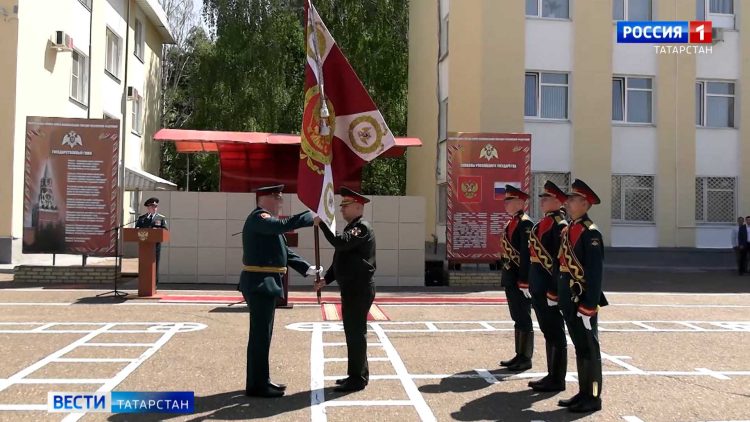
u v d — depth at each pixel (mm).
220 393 6574
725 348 8961
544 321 6875
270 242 6531
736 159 22062
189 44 37656
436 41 24688
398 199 15781
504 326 10453
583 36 21141
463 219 15969
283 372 7414
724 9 22156
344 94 6863
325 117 6402
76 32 21422
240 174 17953
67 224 14648
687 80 21812
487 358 8227
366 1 30328
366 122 6828
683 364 8008
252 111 30188
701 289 16062
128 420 5738
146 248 12828
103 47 23719
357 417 5914
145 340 8930
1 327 9742
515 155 16031
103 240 14711
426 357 8242
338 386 6715
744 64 22078
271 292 6418
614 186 21500
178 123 38781
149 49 30594
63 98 20594
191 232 15297
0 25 17828
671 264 21250
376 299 13422
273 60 30125
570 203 6367
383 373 7438
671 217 21594
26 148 14562
